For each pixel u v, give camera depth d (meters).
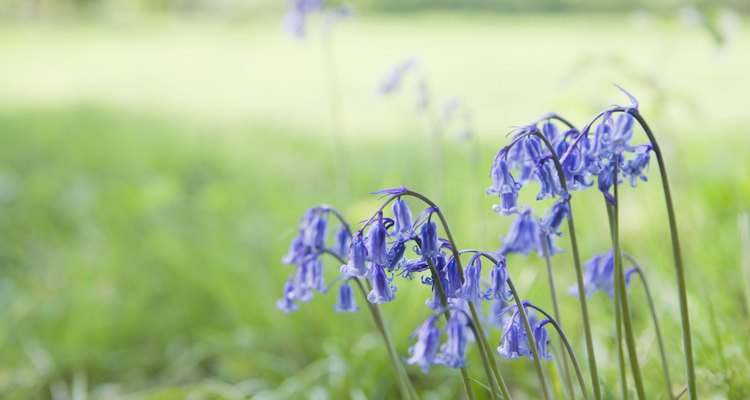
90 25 7.77
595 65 1.09
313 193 1.51
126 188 1.57
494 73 3.14
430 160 1.57
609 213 0.72
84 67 4.66
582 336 0.95
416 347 0.72
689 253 1.01
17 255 1.45
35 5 8.67
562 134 0.73
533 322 0.78
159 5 8.96
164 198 1.51
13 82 4.04
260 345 1.06
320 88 3.35
